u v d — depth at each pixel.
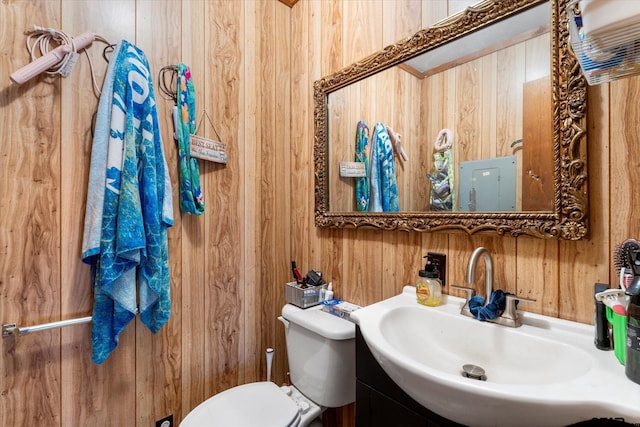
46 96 0.92
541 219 0.78
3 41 0.86
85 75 0.99
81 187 0.98
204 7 1.28
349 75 1.25
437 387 0.56
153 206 1.01
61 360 0.96
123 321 0.97
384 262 1.17
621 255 0.67
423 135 1.04
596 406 0.48
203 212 1.23
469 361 0.82
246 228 1.43
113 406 1.06
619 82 0.69
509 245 0.86
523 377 0.72
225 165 1.35
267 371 1.39
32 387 0.91
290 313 1.23
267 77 1.50
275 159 1.54
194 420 0.99
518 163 0.83
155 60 1.13
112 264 0.92
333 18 1.35
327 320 1.15
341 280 1.33
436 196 1.00
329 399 1.10
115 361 1.06
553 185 0.76
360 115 1.23
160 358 1.16
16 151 0.88
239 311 1.41
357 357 0.88
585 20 0.51
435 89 1.01
